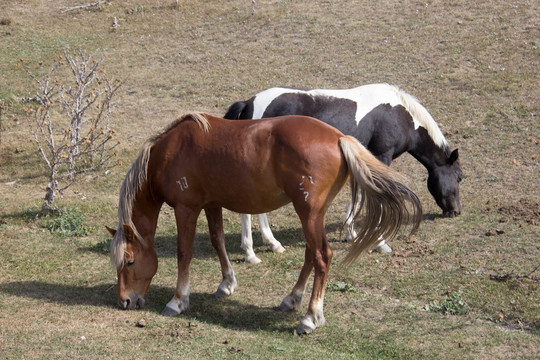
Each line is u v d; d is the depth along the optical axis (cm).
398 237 991
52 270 882
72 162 1230
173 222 1107
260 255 952
